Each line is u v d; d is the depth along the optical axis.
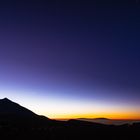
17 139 47.56
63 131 63.56
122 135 56.53
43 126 84.06
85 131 64.19
